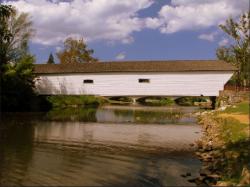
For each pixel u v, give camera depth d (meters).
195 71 46.09
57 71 49.12
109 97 50.75
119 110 41.47
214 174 12.53
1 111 39.50
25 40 49.06
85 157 15.68
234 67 45.97
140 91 47.25
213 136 20.22
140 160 15.17
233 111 30.14
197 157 15.70
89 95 48.78
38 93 49.50
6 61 45.78
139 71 47.09
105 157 15.70
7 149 17.36
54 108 44.44
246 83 52.03
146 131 24.16
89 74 48.59
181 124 28.11
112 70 47.66
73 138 20.95
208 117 29.81
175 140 20.39
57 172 13.04
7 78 41.44
